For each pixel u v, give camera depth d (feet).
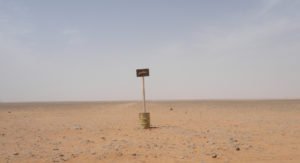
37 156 35.78
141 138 48.14
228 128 59.57
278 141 43.73
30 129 62.64
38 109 163.43
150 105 162.40
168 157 34.12
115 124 70.95
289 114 98.63
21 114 114.83
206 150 37.65
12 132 58.13
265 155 34.58
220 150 37.58
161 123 71.10
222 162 31.65
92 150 38.68
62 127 65.41
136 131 56.59
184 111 121.19
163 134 51.90
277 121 73.31
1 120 86.07
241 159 32.86
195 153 36.01
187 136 49.11
